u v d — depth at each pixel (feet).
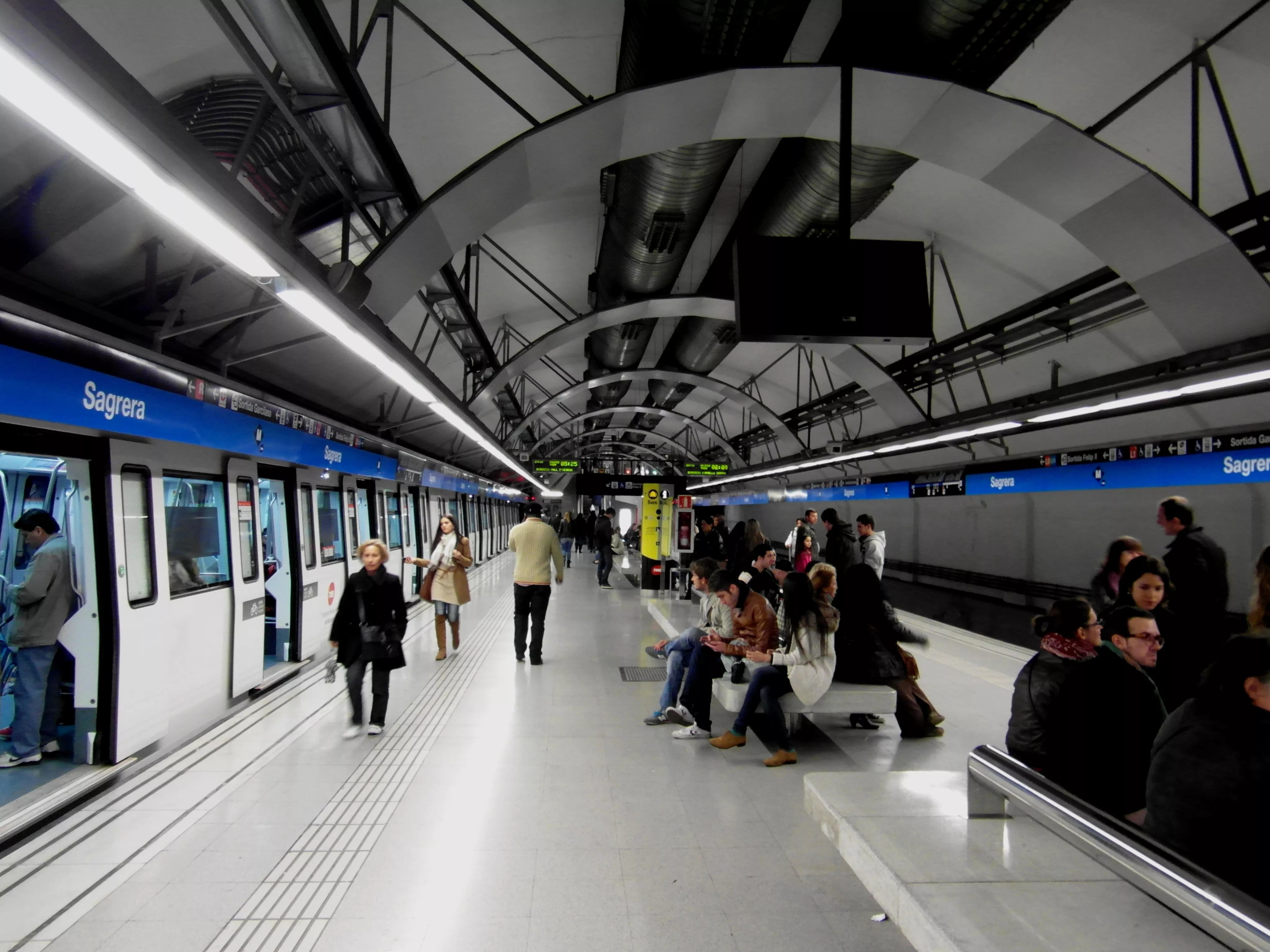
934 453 53.67
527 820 12.11
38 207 12.16
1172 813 5.78
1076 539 48.88
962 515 64.39
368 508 34.22
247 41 9.91
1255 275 16.07
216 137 14.25
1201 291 17.13
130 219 13.69
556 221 28.63
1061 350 33.53
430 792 13.28
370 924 9.02
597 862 10.71
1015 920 5.68
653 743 16.31
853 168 18.81
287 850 10.93
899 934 8.95
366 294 14.11
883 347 38.99
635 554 77.30
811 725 17.75
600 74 18.61
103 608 14.01
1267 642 5.44
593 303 36.50
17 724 13.75
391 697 19.89
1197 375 17.78
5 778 13.19
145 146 6.63
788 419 62.95
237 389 18.37
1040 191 16.94
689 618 27.04
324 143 13.61
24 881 9.94
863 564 17.34
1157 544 41.65
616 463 150.41
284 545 23.57
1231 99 17.02
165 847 11.01
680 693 17.72
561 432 113.29
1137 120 18.53
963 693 20.79
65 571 13.99
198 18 11.80
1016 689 9.79
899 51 14.57
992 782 7.12
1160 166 19.80
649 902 9.64
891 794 8.36
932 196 25.64
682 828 11.92
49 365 11.65
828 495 68.03
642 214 22.29
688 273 36.04
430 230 14.79
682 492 46.91
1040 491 37.88
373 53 16.40
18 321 11.00
